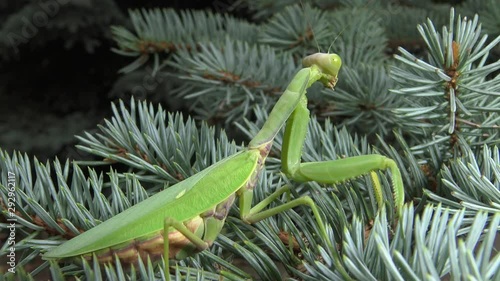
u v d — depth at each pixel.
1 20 0.59
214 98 0.32
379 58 0.30
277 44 0.32
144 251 0.16
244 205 0.18
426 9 0.37
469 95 0.19
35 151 0.54
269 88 0.28
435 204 0.18
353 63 0.28
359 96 0.25
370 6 0.35
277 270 0.16
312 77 0.19
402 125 0.21
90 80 0.64
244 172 0.17
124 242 0.16
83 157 0.53
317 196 0.18
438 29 0.33
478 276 0.12
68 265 0.17
